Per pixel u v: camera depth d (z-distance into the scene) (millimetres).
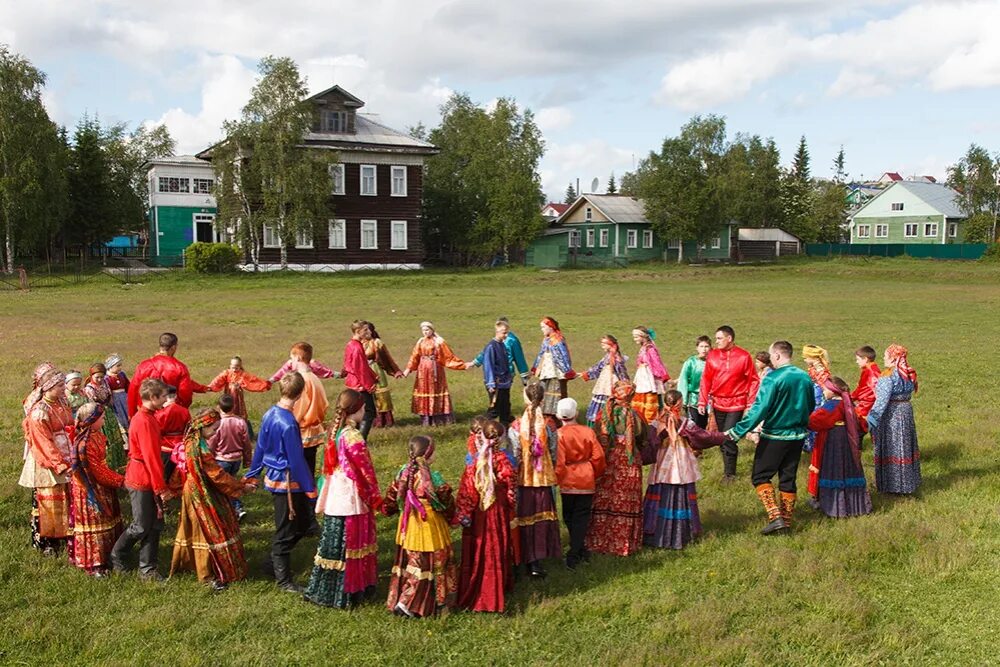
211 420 6648
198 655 5508
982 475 9859
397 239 58219
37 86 48875
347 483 6203
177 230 62156
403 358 20312
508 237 63656
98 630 5871
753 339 24109
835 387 8344
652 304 37406
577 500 7129
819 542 7609
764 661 5559
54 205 49250
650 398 10836
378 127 60062
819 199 102062
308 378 8633
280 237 52062
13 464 9898
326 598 6234
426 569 6090
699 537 7719
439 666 5484
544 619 6156
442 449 11148
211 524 6590
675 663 5500
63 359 18953
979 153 79250
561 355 12242
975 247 71250
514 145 67312
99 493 6824
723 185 69500
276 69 51188
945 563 7152
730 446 9812
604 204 74875
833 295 43500
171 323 27906
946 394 15438
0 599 6285
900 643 5793
